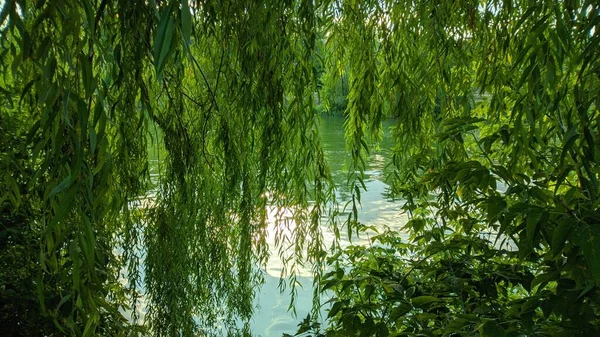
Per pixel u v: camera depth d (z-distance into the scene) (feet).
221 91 5.85
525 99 3.76
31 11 3.13
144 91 3.82
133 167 5.44
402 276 5.01
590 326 2.94
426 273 4.99
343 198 17.80
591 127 3.46
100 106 2.40
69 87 2.43
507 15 5.23
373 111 6.17
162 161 6.28
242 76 5.19
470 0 5.64
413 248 6.57
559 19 3.26
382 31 5.97
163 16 2.02
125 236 6.24
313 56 5.53
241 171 6.00
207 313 6.70
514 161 3.95
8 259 5.58
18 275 5.67
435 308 4.49
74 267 2.41
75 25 2.39
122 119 3.93
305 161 5.98
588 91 3.22
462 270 4.70
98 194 2.52
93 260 2.43
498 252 4.81
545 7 3.59
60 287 5.71
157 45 2.00
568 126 3.51
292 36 5.35
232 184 5.97
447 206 5.50
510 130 4.35
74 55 2.46
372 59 5.88
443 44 5.73
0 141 4.66
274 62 5.13
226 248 6.31
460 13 5.78
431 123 6.50
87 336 2.73
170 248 6.01
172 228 5.92
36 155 2.43
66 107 2.28
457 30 5.84
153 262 6.10
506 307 4.33
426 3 5.70
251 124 5.60
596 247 2.50
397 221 14.96
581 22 3.21
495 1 5.64
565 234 2.70
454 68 6.29
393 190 6.70
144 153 5.60
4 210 5.65
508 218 3.20
